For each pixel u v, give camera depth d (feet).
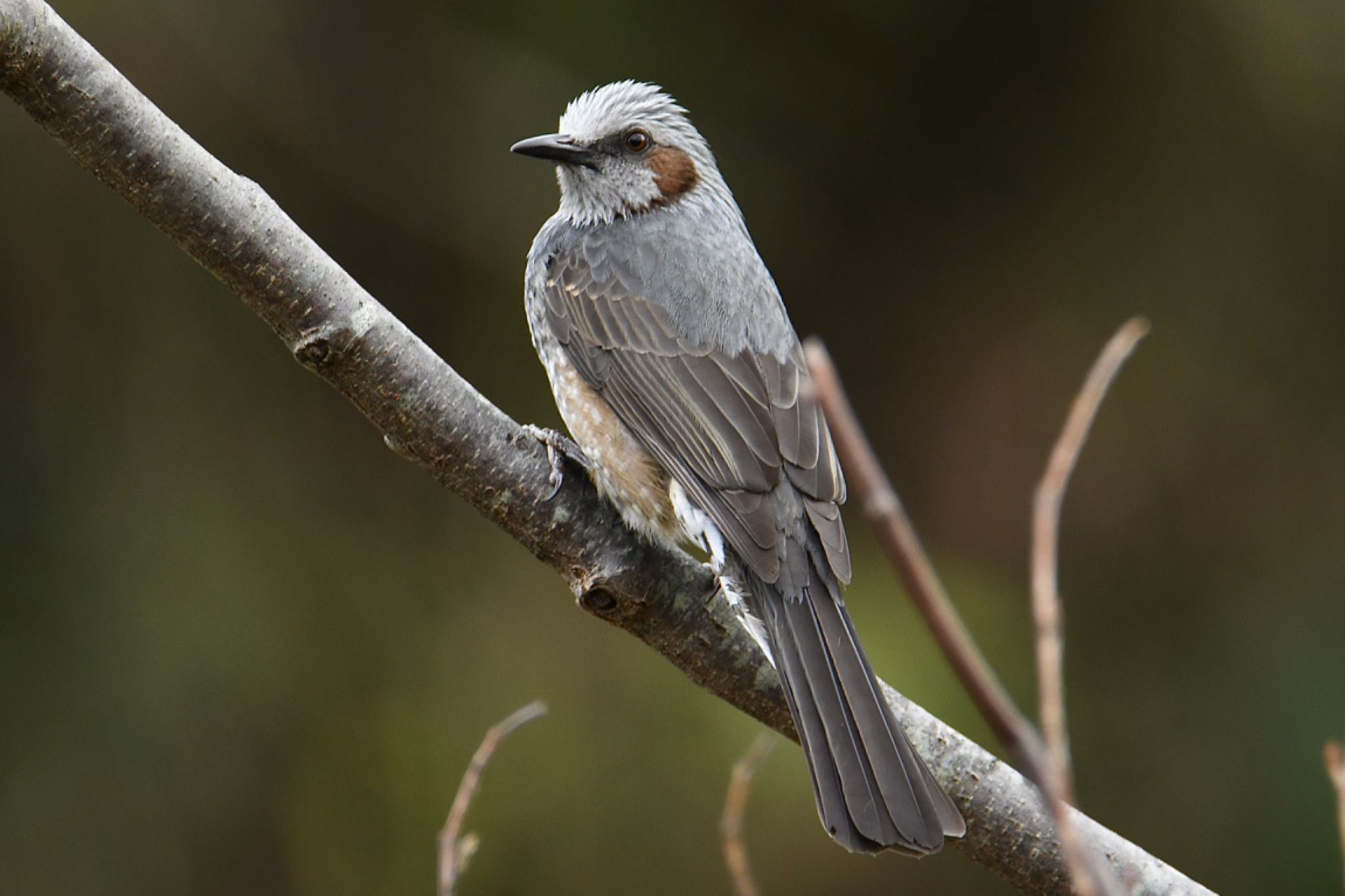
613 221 28.45
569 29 41.75
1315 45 41.09
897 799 19.13
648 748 37.35
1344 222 42.80
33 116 19.24
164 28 40.22
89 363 38.83
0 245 38.86
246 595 37.50
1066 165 44.27
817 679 20.89
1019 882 20.52
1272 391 43.39
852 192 44.52
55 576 36.81
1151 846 40.19
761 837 36.94
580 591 21.81
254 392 39.58
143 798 35.88
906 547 9.75
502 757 37.19
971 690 9.61
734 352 25.61
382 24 42.22
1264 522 43.09
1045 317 44.47
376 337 20.54
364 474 39.65
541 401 41.32
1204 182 43.47
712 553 23.17
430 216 42.29
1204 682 41.73
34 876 35.04
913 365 45.21
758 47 42.91
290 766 36.86
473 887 36.50
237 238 19.83
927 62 43.83
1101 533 43.78
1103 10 42.98
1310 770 39.83
